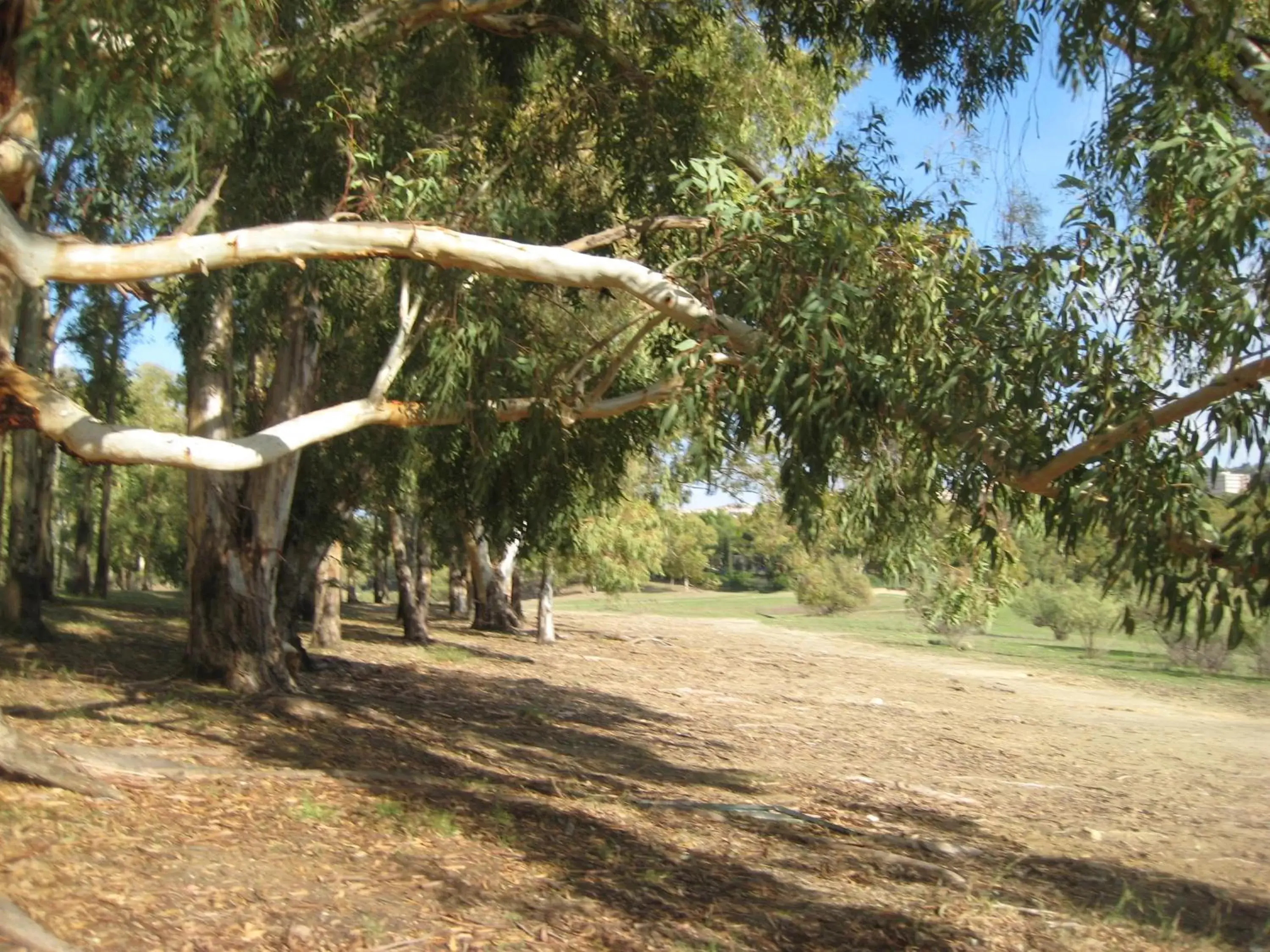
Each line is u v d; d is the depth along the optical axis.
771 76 17.08
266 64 11.17
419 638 31.58
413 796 9.95
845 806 13.36
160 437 8.00
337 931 6.33
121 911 6.21
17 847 6.99
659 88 12.98
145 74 8.79
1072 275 7.62
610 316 13.16
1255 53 7.61
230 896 6.69
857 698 27.88
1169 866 11.72
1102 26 8.00
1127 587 7.74
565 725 18.28
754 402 8.53
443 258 8.13
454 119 12.95
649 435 12.97
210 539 15.29
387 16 11.64
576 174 13.76
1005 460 7.64
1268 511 6.45
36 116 8.62
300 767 10.80
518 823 9.58
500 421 10.52
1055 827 13.48
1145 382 7.50
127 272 7.59
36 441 19.33
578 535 25.36
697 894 8.09
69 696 13.34
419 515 21.39
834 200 8.49
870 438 8.30
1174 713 28.78
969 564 14.16
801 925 7.66
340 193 12.15
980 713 26.59
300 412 15.56
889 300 8.48
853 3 12.49
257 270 13.18
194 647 15.32
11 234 7.35
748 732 20.11
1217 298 7.23
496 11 11.85
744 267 8.59
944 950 7.56
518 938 6.64
